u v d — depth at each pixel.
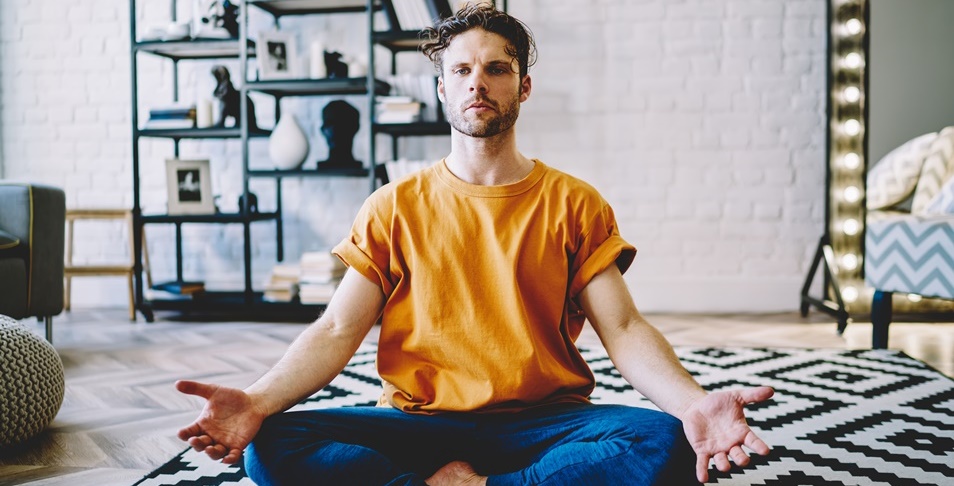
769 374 2.56
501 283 1.22
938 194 3.24
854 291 3.60
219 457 1.04
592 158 3.97
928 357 2.84
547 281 1.24
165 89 4.13
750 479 1.59
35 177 4.22
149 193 4.18
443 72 1.26
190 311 4.03
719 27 3.88
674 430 1.04
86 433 1.96
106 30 4.16
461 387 1.21
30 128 4.21
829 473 1.62
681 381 1.12
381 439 1.18
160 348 3.07
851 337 3.25
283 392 1.15
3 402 1.74
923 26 3.49
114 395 2.34
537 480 1.07
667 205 3.95
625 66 3.93
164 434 1.95
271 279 3.78
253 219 3.73
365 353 2.93
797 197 3.90
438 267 1.24
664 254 3.97
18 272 2.79
